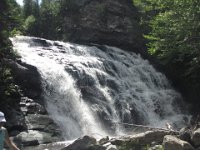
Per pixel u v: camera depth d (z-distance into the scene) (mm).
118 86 31562
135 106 30656
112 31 41375
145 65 37844
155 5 25953
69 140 22797
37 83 25766
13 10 32469
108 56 36781
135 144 12836
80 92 28266
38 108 23922
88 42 42156
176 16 21359
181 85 36875
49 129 22328
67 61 30250
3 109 22344
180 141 11453
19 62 26453
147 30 40312
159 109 32688
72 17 45031
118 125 27375
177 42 22188
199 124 13172
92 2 44125
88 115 26922
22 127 21641
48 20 48625
